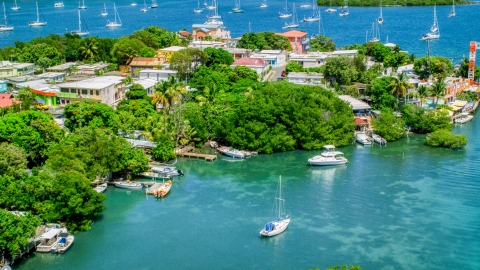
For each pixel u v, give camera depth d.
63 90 175.12
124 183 128.25
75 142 127.94
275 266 94.88
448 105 185.12
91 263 96.25
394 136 163.25
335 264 95.50
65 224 107.25
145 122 156.75
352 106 174.25
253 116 153.75
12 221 94.06
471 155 148.50
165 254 99.19
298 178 134.25
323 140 156.62
